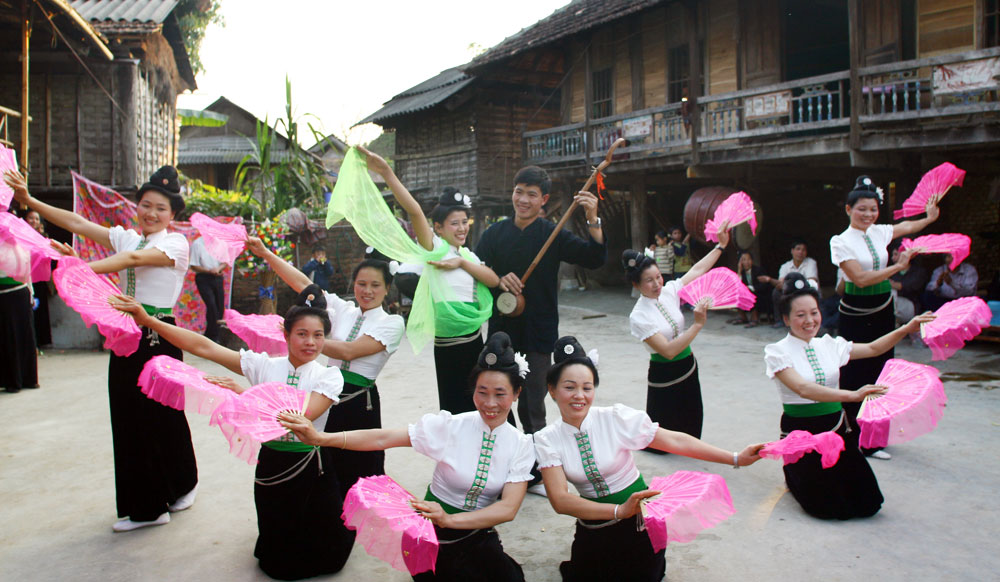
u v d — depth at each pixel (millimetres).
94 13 11242
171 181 3846
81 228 3869
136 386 3744
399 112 17672
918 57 9797
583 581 3035
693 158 11227
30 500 4262
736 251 13000
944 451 4746
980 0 9078
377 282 3748
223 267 9180
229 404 2736
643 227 13922
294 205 13664
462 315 4164
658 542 2525
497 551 2957
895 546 3441
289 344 3234
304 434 2730
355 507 2510
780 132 10070
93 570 3357
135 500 3791
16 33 10172
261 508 3270
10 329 7020
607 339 10047
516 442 2971
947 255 8438
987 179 13586
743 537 3605
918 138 8594
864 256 4887
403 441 2898
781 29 11805
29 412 6320
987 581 3078
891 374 3559
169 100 13523
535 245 4523
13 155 3701
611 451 2961
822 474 3756
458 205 4293
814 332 3824
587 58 13375
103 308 3076
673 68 13461
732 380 7109
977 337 8188
